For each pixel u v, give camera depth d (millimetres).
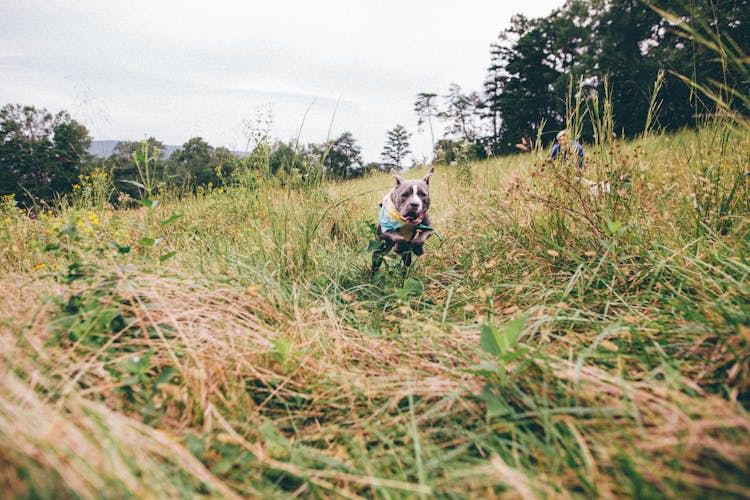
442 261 4152
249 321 2576
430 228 3686
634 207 3191
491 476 1387
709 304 1987
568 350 2094
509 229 3857
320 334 2598
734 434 1268
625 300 2525
